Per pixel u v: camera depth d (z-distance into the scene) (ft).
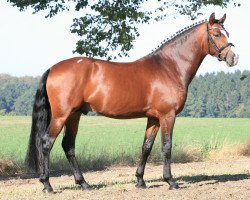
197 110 308.81
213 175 44.09
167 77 34.04
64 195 32.35
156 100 33.55
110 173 51.49
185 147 66.13
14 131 157.07
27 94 327.26
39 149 32.63
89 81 32.45
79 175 34.30
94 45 51.83
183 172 48.62
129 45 51.52
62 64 32.73
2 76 346.13
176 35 35.32
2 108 326.65
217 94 305.53
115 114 33.12
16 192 35.40
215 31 34.81
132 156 61.87
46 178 32.83
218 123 215.10
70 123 33.94
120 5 51.52
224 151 68.13
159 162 61.57
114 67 33.14
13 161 54.19
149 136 34.94
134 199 30.78
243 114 297.33
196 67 35.37
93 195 32.24
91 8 51.13
